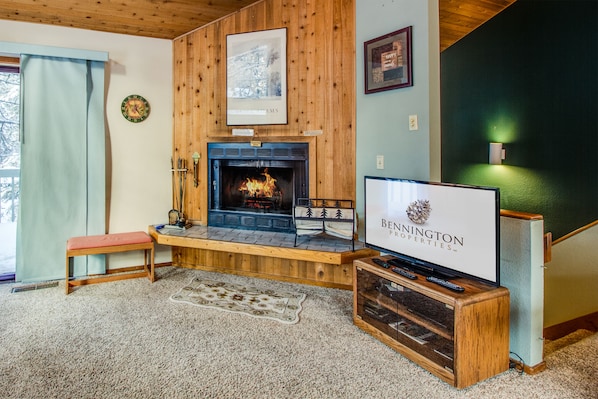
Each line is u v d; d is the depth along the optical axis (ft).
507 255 6.92
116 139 12.36
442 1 12.26
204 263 12.72
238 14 11.84
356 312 8.47
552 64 11.82
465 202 6.69
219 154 12.37
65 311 9.29
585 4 10.87
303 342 7.77
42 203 11.48
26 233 11.34
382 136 9.86
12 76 16.20
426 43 8.66
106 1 10.48
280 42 11.37
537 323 6.66
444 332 6.43
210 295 10.37
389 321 7.63
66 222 11.80
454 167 15.47
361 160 10.51
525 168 12.82
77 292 10.59
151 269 11.40
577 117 11.22
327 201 11.08
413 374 6.64
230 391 6.14
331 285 11.08
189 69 12.67
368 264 8.08
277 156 11.59
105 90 12.10
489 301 6.35
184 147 12.91
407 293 7.21
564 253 9.52
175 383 6.36
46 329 8.31
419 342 6.92
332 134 10.91
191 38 12.57
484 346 6.36
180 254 13.08
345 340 7.86
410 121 9.09
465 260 6.75
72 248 10.38
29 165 11.26
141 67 12.53
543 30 12.00
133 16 11.33
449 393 6.11
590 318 10.11
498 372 6.56
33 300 10.00
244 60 11.84
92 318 8.89
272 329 8.35
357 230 10.75
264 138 11.74
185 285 11.16
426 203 7.45
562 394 6.07
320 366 6.88
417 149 8.97
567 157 11.52
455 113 15.28
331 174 11.01
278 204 12.10
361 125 10.43
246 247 10.56
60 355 7.23
